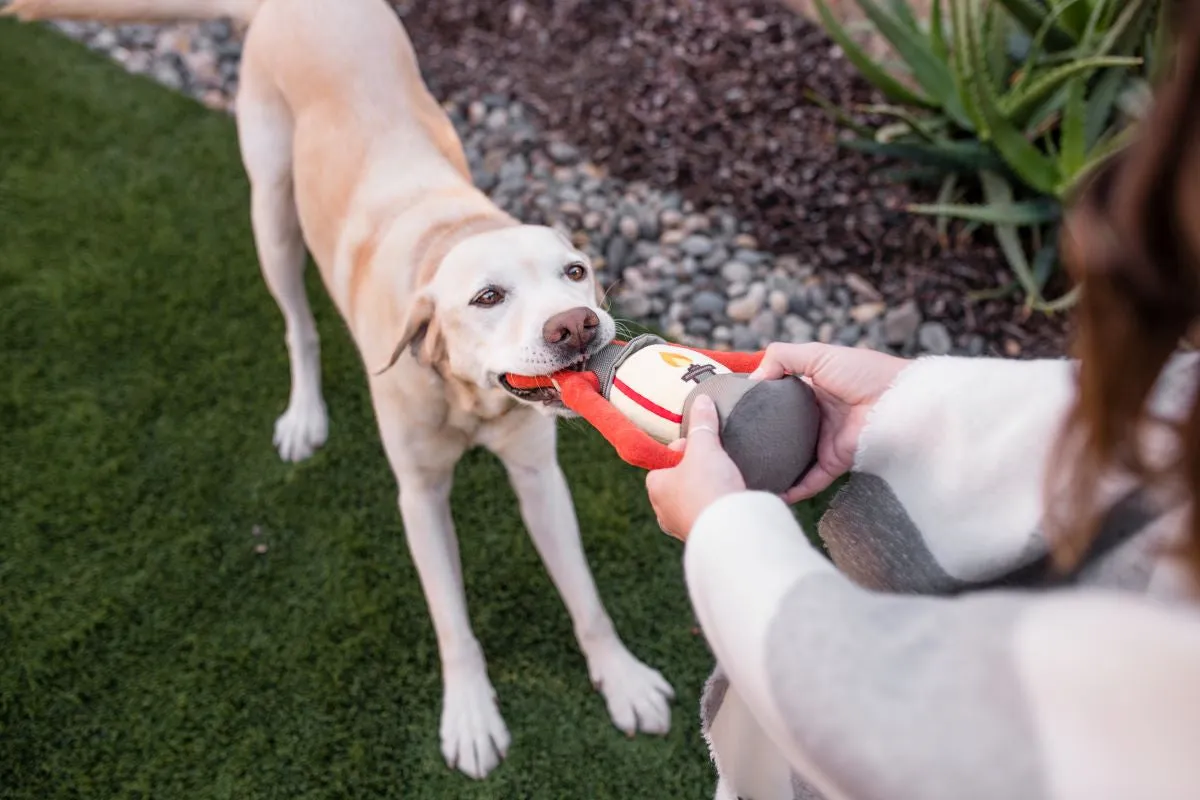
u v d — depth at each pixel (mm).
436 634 2615
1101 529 935
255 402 3113
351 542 2795
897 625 800
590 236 3486
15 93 4016
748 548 932
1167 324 659
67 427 3033
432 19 4254
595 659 2488
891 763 730
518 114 3875
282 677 2537
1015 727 693
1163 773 636
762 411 1281
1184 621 662
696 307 3281
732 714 1491
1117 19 3104
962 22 3008
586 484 2906
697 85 3898
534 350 1806
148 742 2432
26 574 2721
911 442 1207
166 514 2852
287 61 2641
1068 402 1077
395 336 2209
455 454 2336
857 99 3824
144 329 3277
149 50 4254
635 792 2346
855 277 3332
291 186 2781
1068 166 3006
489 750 2367
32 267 3439
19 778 2371
